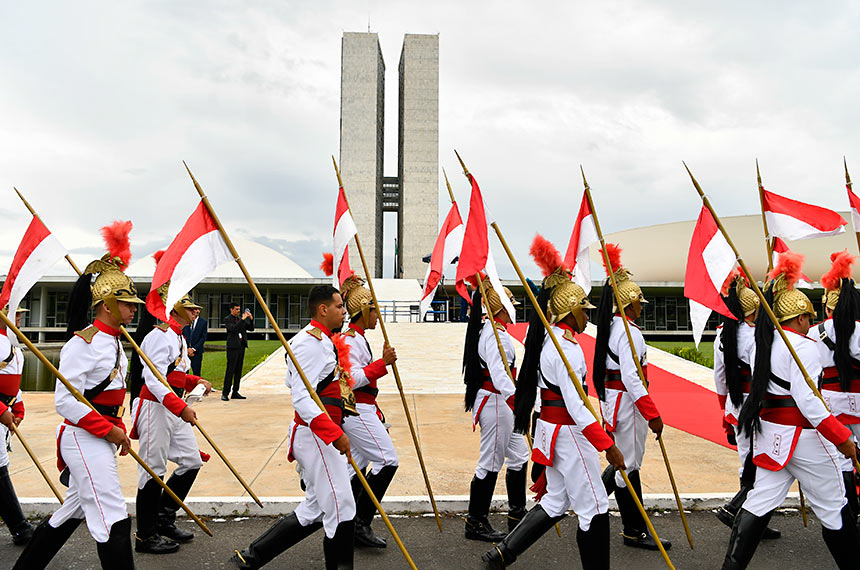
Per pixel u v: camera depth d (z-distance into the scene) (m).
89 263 3.89
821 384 5.07
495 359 4.62
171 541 4.61
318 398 3.77
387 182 82.94
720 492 5.79
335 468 3.79
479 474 4.84
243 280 34.38
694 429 9.05
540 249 3.95
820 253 36.53
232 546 4.66
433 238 71.50
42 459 7.14
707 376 15.10
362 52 72.50
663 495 5.57
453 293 35.31
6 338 4.71
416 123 72.69
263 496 5.65
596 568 3.65
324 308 4.04
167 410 4.67
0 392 4.66
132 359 4.79
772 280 4.25
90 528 3.52
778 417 3.80
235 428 9.11
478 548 4.68
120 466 6.85
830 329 5.04
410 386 13.77
